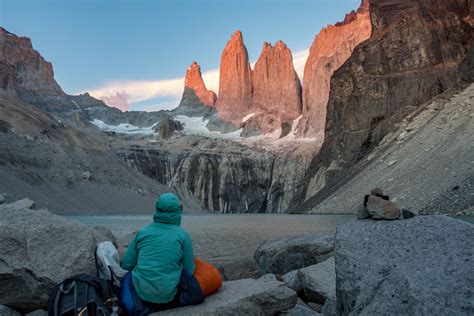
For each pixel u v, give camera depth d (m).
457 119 78.06
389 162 82.56
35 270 6.51
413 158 76.06
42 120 144.62
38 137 130.88
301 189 136.38
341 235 5.39
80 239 7.09
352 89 135.00
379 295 4.38
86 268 6.86
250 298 6.44
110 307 5.62
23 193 99.38
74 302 5.47
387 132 106.00
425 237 4.89
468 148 65.19
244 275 13.32
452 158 65.12
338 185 97.06
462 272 4.15
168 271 5.97
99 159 141.12
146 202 131.12
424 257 4.57
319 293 9.37
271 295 6.65
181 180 199.12
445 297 3.96
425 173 66.12
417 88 118.88
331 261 10.70
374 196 5.71
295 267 12.80
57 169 121.44
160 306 5.93
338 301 4.94
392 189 68.88
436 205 54.12
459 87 92.44
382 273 4.61
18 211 7.30
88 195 118.38
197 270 6.50
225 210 195.88
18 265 6.41
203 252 25.67
